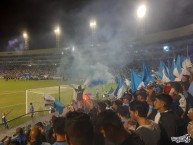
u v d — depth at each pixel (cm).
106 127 287
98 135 315
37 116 1980
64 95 2808
